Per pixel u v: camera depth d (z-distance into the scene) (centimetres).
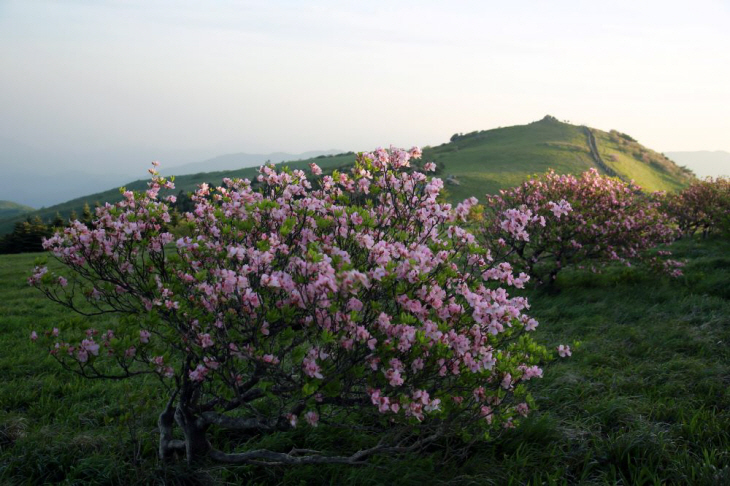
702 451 551
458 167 7712
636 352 912
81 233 457
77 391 798
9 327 1217
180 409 513
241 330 425
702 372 774
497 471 519
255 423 478
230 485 506
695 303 1176
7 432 633
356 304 397
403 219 517
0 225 13462
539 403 698
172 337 455
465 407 478
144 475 516
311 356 417
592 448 565
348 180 549
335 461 474
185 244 450
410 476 499
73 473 527
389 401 425
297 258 423
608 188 1573
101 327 1153
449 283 461
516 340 594
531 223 529
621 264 1750
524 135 11000
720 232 2348
